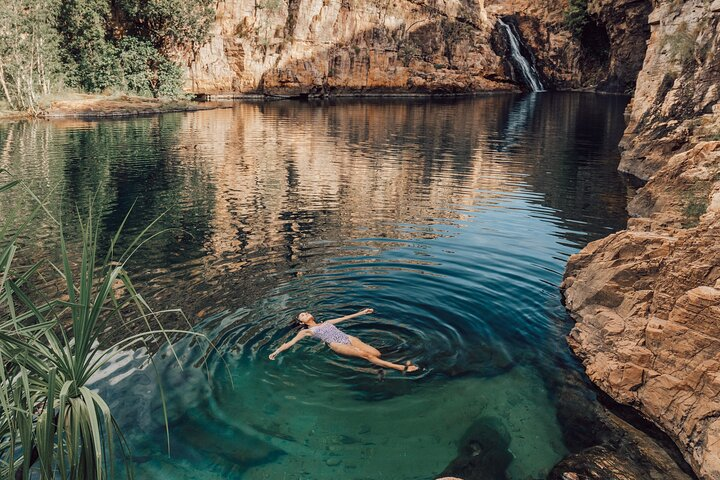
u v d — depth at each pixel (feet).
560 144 74.13
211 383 16.52
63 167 51.49
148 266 26.25
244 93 153.99
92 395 9.76
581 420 15.61
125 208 37.55
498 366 18.06
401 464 13.53
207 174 50.26
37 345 10.04
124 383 16.34
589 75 205.36
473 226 34.22
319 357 18.08
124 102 108.37
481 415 15.53
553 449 14.30
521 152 67.10
